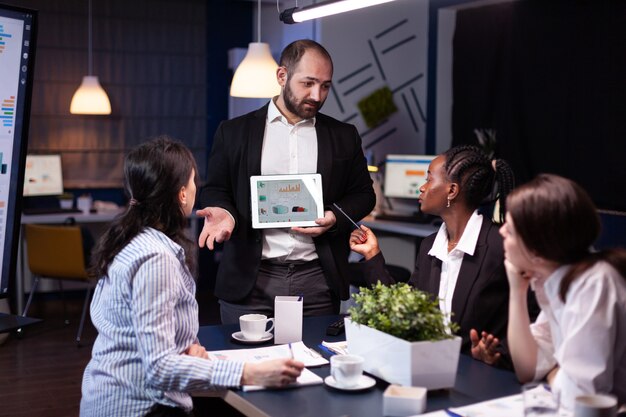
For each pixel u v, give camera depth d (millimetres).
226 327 2518
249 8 7156
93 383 1929
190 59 6977
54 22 6387
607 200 5234
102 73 6617
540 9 5629
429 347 1788
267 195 2715
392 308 1837
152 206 1929
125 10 6656
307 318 2621
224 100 7176
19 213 2332
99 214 6070
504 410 1693
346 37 6160
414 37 6461
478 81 6254
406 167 5992
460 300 2223
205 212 2662
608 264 1705
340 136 2924
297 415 1699
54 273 5270
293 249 2760
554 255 1714
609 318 1664
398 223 5656
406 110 6484
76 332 5473
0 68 2221
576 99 5410
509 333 1940
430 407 1749
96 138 6648
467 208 2252
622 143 5109
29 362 4715
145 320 1818
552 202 1678
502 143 6012
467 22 6340
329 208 2846
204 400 2328
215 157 2908
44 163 6344
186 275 1990
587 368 1662
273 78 4742
